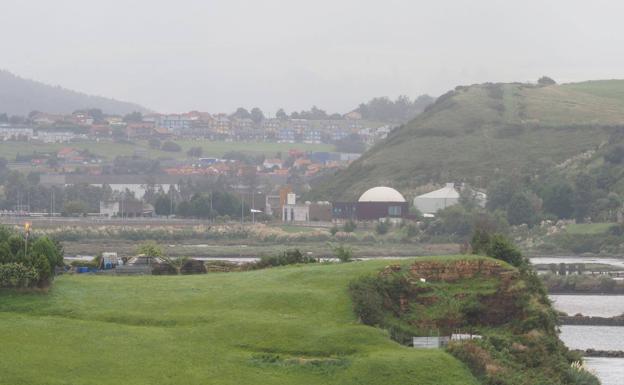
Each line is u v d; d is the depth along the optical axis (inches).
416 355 2913.4
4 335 2898.6
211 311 3198.8
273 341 2970.0
